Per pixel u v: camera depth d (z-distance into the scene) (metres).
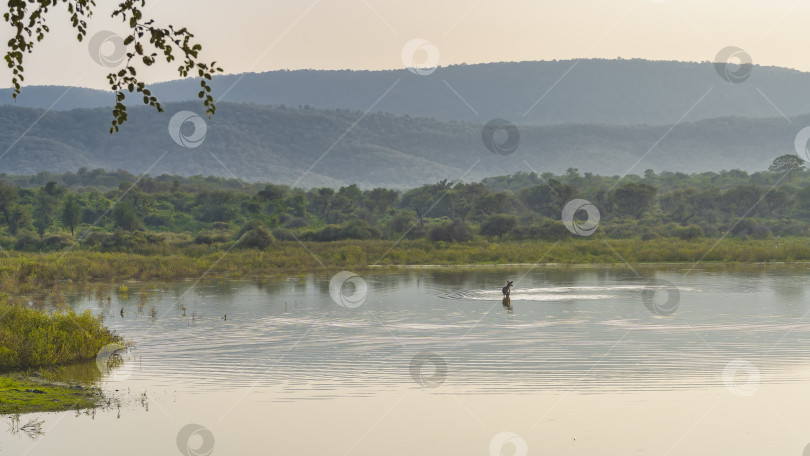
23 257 56.69
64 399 15.55
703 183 153.62
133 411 14.79
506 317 26.70
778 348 20.61
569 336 22.69
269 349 20.95
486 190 119.44
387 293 34.91
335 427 13.85
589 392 16.08
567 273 46.00
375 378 17.44
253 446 12.83
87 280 43.19
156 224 96.94
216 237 74.88
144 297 34.19
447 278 42.94
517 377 17.45
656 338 22.30
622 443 12.97
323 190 112.50
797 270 47.44
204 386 16.75
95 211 97.12
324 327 24.80
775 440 13.09
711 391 16.12
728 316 26.69
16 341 18.72
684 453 12.41
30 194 102.25
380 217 119.25
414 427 13.84
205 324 25.59
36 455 12.23
